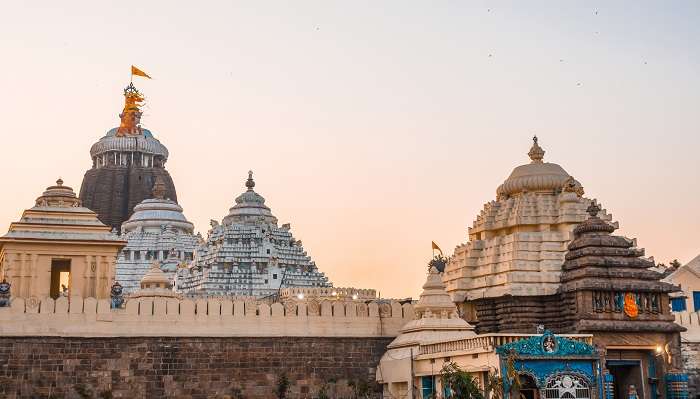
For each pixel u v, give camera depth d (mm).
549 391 43625
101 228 64000
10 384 48844
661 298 54719
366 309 55344
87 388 49844
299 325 53906
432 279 54344
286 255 114562
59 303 50562
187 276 115250
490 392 43469
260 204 120625
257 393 52312
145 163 162500
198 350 51969
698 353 60344
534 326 57844
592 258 55156
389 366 53031
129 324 51281
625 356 53531
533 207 62500
